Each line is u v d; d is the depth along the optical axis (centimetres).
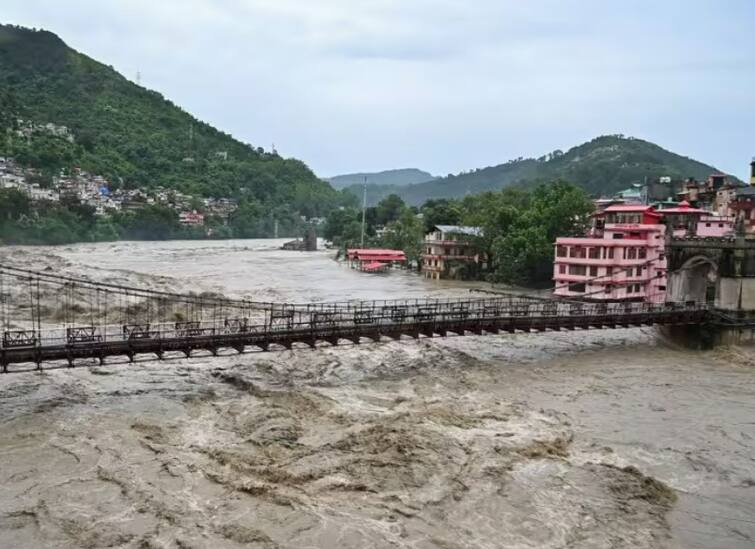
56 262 11206
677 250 7219
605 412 4284
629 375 5338
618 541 2578
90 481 2958
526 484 3009
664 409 4388
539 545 2517
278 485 2911
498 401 4341
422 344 6084
